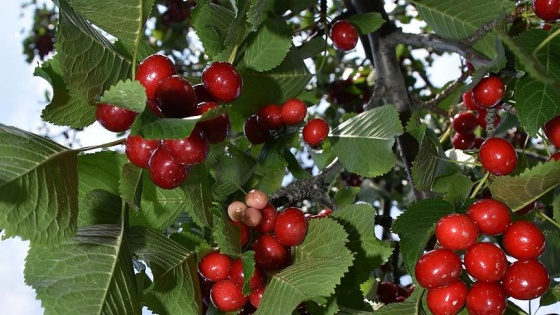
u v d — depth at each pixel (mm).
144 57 567
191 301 562
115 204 595
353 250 604
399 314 578
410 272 584
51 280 503
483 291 547
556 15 617
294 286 535
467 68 789
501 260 543
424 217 589
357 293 605
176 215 629
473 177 768
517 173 635
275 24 648
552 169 549
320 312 569
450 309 553
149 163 520
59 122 553
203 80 567
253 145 721
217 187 631
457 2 724
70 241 518
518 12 717
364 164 696
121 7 530
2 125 500
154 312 552
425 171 627
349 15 804
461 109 828
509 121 807
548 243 657
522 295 548
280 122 677
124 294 518
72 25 524
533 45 584
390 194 1098
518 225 553
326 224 576
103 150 600
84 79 537
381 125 692
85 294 504
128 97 478
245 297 564
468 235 545
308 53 778
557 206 598
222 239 549
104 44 546
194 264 573
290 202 675
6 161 488
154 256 557
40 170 498
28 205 489
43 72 533
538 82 579
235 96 572
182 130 475
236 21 604
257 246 570
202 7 639
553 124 591
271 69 666
